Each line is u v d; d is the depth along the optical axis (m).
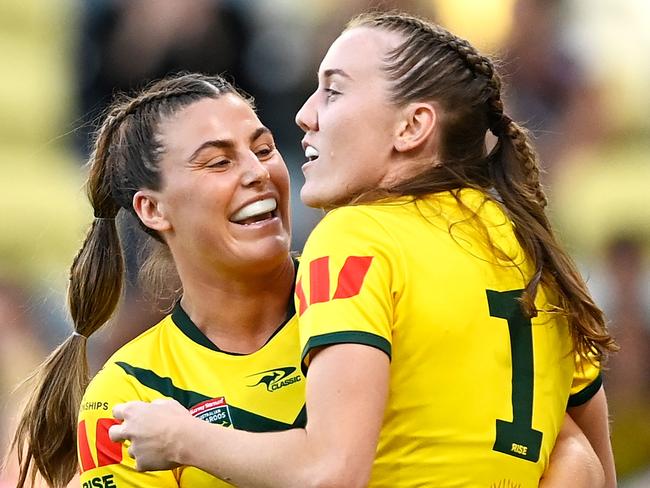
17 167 20.70
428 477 7.75
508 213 8.52
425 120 8.28
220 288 9.27
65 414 10.40
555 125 22.17
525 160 8.73
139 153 9.44
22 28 21.42
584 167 22.03
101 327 10.61
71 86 21.23
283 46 21.27
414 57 8.34
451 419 7.78
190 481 8.81
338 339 7.46
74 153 20.98
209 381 9.06
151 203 9.49
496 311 8.02
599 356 8.77
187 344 9.30
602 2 23.52
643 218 21.58
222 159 9.12
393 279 7.75
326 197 8.50
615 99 22.67
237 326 9.32
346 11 21.47
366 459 7.25
